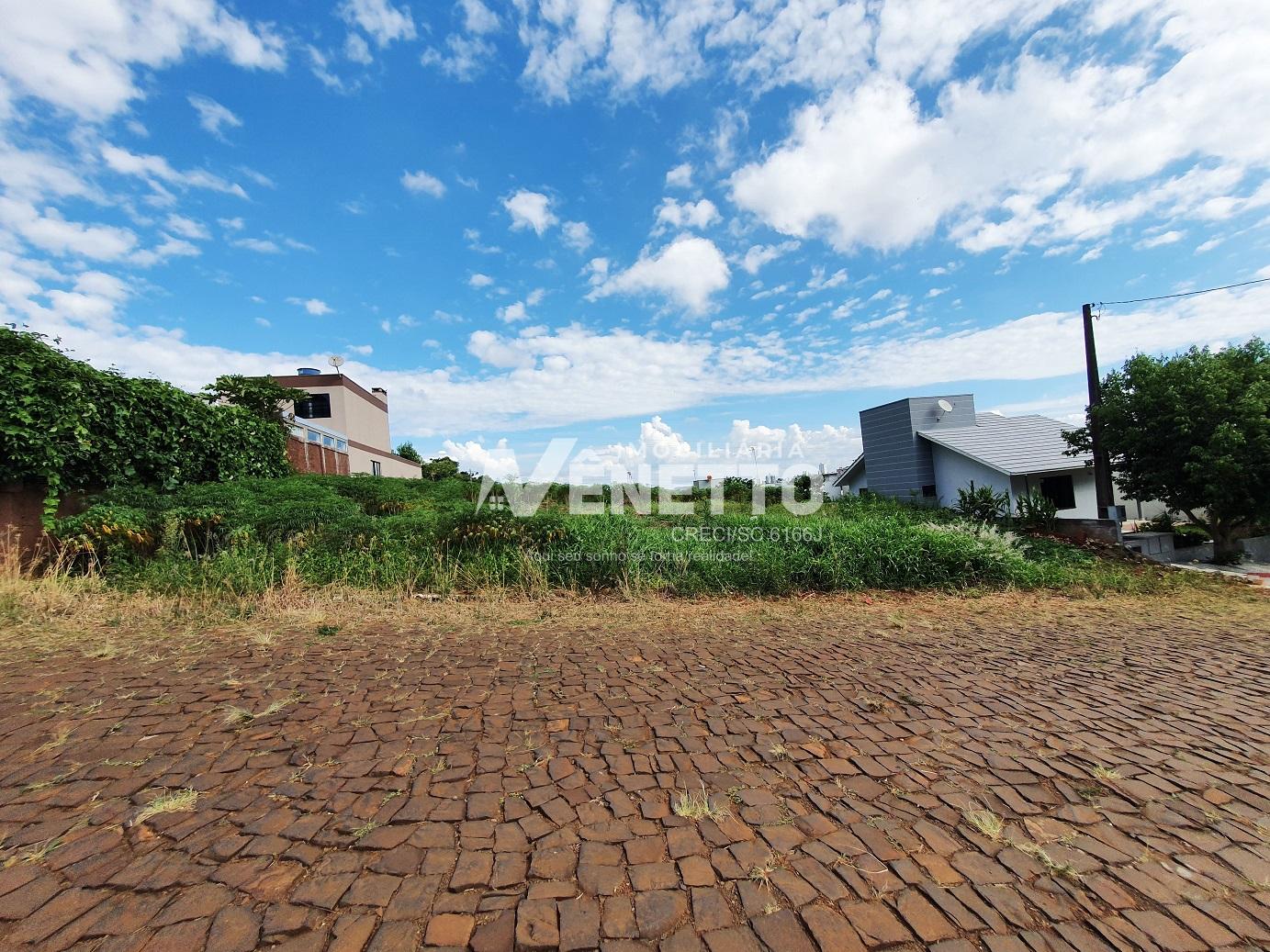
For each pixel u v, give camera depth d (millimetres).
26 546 6117
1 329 6035
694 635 4738
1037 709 3154
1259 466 8641
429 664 3768
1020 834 1983
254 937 1428
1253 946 1490
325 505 7531
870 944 1479
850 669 3840
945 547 7402
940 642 4633
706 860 1807
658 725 2859
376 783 2221
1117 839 1966
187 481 8688
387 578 6184
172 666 3572
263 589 5492
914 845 1910
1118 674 3807
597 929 1504
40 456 6105
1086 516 14102
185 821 1918
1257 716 3078
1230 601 6547
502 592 6117
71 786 2123
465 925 1499
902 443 16672
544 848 1841
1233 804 2203
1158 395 9406
